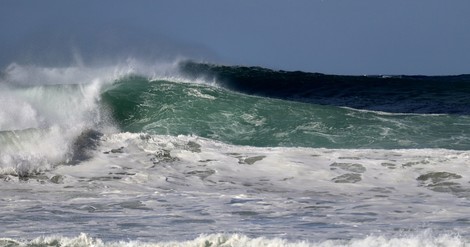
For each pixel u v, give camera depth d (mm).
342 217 40656
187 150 58438
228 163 55938
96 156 56344
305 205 44344
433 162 55812
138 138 59906
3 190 48531
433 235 34375
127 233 36188
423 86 125188
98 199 45938
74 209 42875
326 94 122938
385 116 82500
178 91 84938
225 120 80000
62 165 54406
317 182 51812
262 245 31141
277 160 56656
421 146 73438
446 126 80125
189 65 118500
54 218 40125
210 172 53906
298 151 59438
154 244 31672
